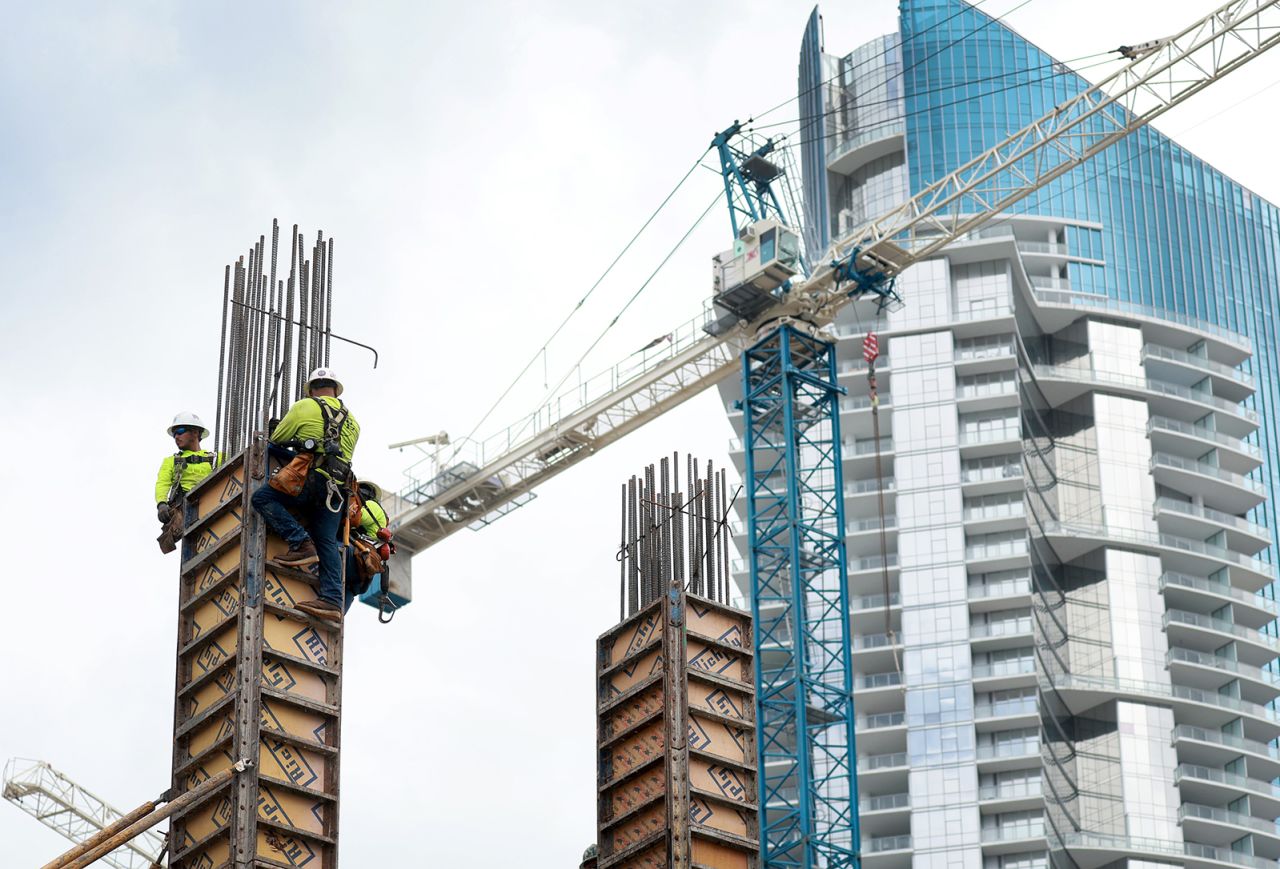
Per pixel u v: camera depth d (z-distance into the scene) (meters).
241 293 90.94
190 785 81.00
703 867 110.56
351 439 82.69
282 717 80.56
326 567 81.88
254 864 77.19
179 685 82.69
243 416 88.56
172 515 86.19
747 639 118.88
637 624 117.94
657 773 113.12
